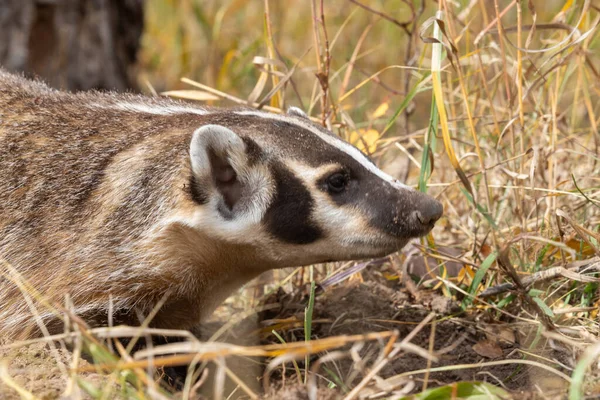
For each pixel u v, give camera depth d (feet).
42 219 31.48
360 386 24.84
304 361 32.50
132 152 31.58
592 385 26.86
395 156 47.32
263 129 31.37
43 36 52.42
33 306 30.12
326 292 37.09
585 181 40.04
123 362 24.76
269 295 37.65
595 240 34.83
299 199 30.68
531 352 31.07
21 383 26.35
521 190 36.17
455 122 42.83
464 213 41.47
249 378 31.78
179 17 63.93
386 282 38.65
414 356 32.53
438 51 33.04
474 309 34.96
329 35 61.57
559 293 34.37
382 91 58.08
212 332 36.17
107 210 30.99
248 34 61.82
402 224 30.63
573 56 40.55
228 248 31.48
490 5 43.75
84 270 30.71
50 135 32.91
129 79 56.85
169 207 30.60
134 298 31.30
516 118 36.86
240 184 30.71
